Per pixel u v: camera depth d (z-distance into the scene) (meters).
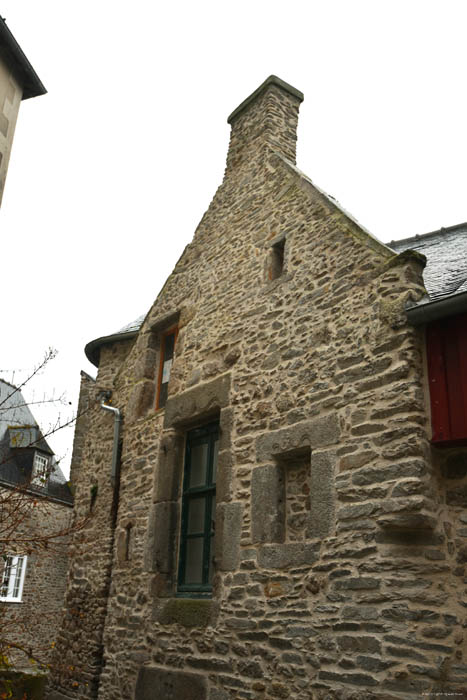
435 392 4.45
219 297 6.91
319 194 6.01
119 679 6.38
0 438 15.43
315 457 4.97
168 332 7.96
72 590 8.06
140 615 6.39
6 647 6.18
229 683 5.06
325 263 5.59
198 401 6.58
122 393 8.27
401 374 4.54
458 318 4.48
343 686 4.21
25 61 6.77
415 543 4.18
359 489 4.55
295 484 5.30
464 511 4.19
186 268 7.80
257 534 5.29
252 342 6.14
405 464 4.29
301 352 5.50
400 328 4.66
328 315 5.36
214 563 5.66
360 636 4.23
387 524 4.25
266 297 6.19
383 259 5.01
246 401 5.93
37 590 14.23
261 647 4.91
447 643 3.85
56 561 14.89
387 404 4.57
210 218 7.72
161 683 5.73
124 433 7.87
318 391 5.18
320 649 4.46
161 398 7.64
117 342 9.79
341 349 5.11
